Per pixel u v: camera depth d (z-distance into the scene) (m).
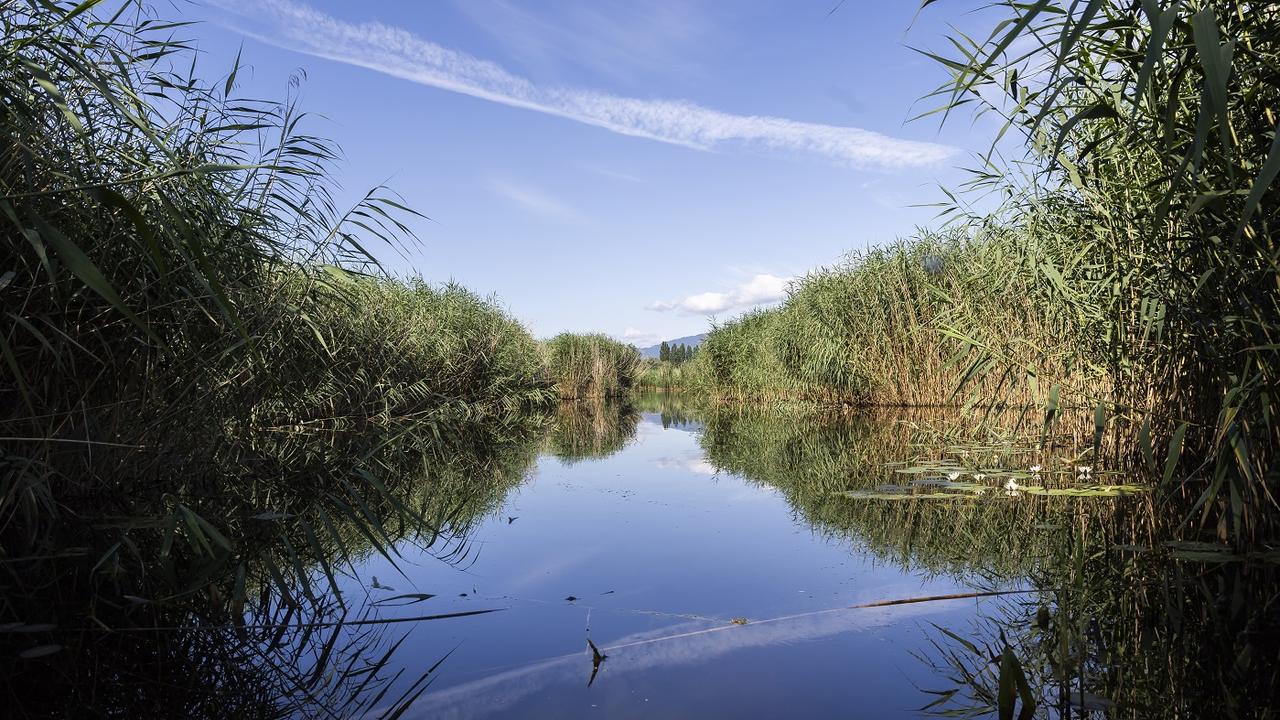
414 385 8.16
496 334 12.03
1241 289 2.47
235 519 2.95
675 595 2.54
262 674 1.83
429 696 1.70
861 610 2.34
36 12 2.00
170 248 2.42
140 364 2.57
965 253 7.77
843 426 8.85
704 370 19.45
